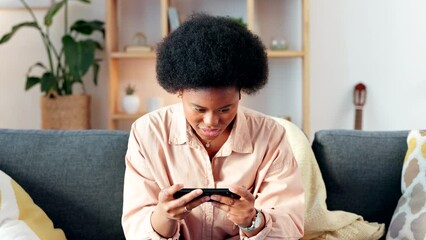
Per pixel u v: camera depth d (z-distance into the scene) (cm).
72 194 148
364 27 287
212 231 120
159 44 106
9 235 127
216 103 96
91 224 148
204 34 97
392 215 152
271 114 293
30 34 284
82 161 149
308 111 272
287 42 289
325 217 140
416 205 140
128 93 279
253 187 121
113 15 273
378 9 286
